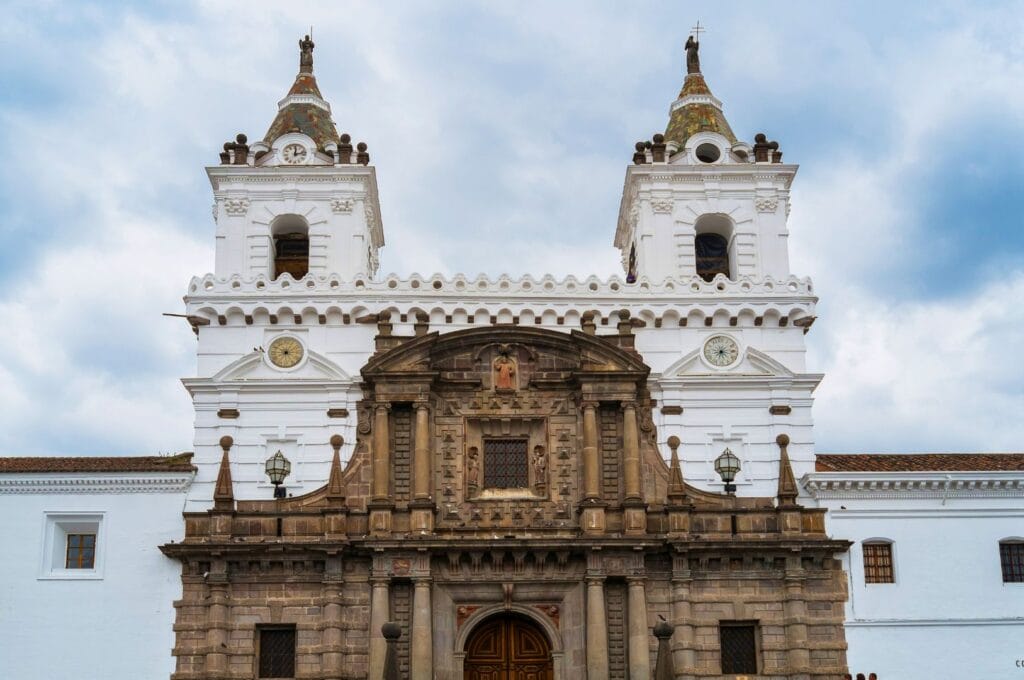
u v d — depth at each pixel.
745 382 54.38
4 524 51.34
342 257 58.62
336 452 51.94
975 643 51.03
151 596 50.56
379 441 51.97
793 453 53.72
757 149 60.22
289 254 60.69
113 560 51.03
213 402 53.53
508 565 50.78
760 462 53.56
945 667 50.66
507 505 52.09
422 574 49.94
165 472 51.91
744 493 53.06
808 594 51.03
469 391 53.59
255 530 50.91
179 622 50.00
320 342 54.59
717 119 62.38
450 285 55.34
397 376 52.50
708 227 60.91
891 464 54.78
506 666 50.94
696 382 54.22
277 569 50.66
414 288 55.19
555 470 52.56
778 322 55.66
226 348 54.44
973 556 52.09
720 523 51.56
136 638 50.06
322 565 50.66
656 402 53.97
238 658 49.72
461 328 55.00
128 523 51.56
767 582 51.12
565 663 50.12
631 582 50.12
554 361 53.97
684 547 50.25
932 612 51.25
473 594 50.72
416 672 48.78
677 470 52.00
